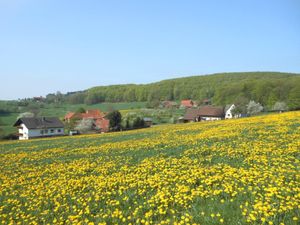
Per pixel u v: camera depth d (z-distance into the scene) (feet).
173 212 29.96
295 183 32.65
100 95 585.63
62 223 31.94
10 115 431.84
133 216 31.09
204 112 332.60
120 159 62.49
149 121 307.58
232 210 28.25
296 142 53.83
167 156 59.52
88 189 42.73
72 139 153.99
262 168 39.63
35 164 72.69
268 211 26.48
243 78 548.31
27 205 39.60
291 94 309.01
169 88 547.90
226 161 47.26
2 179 57.72
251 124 101.14
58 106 554.87
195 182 37.78
